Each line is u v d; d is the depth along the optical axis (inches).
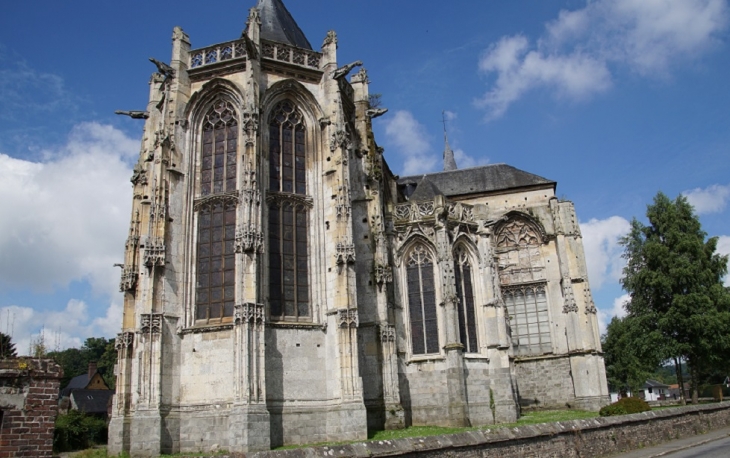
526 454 907.4
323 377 1475.1
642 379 3617.1
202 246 1535.4
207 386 1401.3
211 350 1419.8
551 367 2289.6
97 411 3435.0
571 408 2224.4
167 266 1467.8
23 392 674.8
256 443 1280.8
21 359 685.3
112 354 5767.7
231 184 1560.0
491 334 1899.6
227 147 1592.0
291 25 2022.6
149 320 1402.6
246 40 1544.0
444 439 794.8
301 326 1475.1
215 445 1354.6
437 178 2849.4
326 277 1560.0
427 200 2005.4
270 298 1483.8
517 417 1875.0
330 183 1615.4
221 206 1545.3
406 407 1824.6
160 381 1378.0
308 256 1573.6
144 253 1443.2
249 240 1408.7
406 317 1910.7
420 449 753.0
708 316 2193.7
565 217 2362.2
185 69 1625.2
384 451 720.3
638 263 2475.4
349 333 1476.4
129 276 1668.3
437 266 1923.0
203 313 1487.5
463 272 1958.7
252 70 1550.2
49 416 683.4
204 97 1617.9
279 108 1647.4
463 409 1731.1
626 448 1190.9
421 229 1958.7
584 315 2252.7
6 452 655.8
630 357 2738.7
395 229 1974.7
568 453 999.0
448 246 1891.0
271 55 1649.9
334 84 1676.9
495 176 2746.1
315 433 1419.8
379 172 1888.5
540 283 2380.7
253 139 1488.7
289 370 1434.5
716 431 1628.9
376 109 1982.0
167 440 1360.7
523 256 2438.5
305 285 1550.2
